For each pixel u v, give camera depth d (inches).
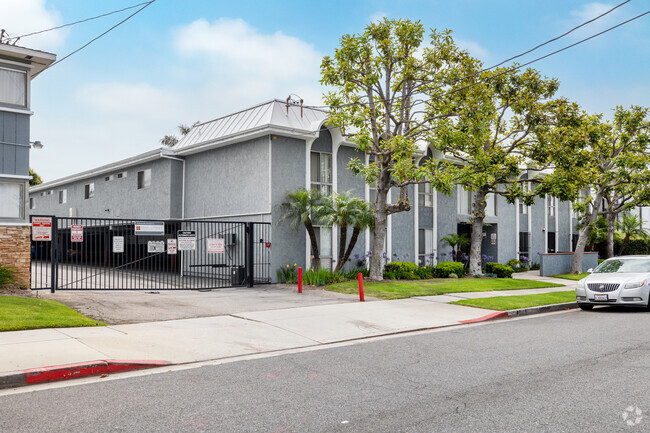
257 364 306.0
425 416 208.8
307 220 741.3
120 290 660.7
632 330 431.2
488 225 1149.7
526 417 207.8
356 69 722.2
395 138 665.6
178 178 950.4
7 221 561.9
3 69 568.7
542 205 1285.7
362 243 874.8
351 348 358.9
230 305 531.2
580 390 247.0
